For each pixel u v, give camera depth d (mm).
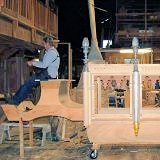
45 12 16844
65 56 29766
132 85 6215
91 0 13820
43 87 6789
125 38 25625
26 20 13188
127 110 6953
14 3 11766
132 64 6207
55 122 8477
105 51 19609
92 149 6453
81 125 10375
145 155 6738
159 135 6312
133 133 6324
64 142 8016
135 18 26531
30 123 7523
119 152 6996
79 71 31156
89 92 6355
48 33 17484
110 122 6348
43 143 7582
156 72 6137
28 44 12695
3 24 11109
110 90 8781
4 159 6473
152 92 10180
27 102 7016
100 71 6305
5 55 12492
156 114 6352
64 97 7539
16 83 14273
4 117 8156
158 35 25594
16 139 8430
